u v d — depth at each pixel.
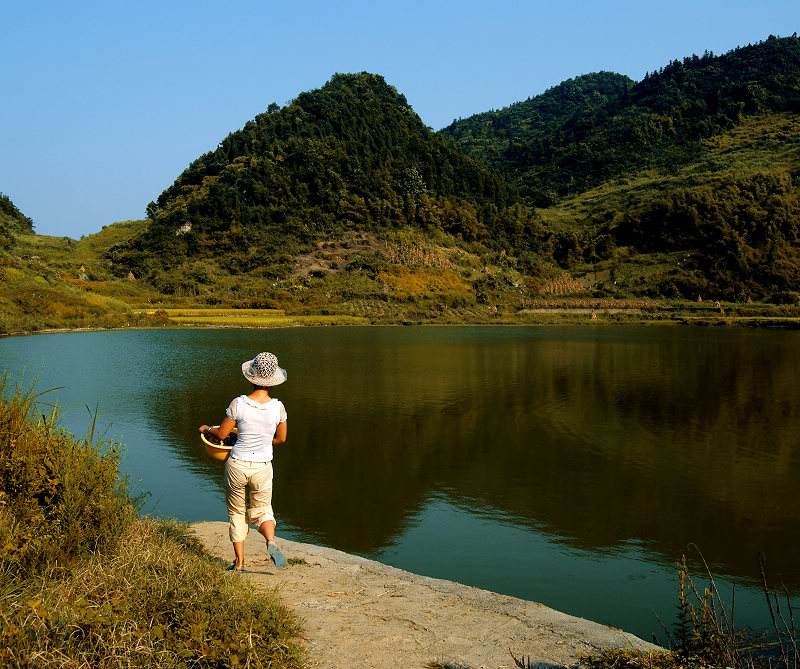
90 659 3.89
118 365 42.34
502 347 62.50
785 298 132.00
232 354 51.09
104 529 6.05
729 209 168.38
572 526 13.70
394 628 5.32
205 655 4.11
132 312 89.75
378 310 119.12
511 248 183.75
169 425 23.27
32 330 71.31
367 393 32.00
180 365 42.81
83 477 6.08
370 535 12.92
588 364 47.22
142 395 30.08
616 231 186.75
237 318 99.12
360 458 19.30
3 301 74.12
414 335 80.31
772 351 58.38
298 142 195.38
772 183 182.25
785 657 4.67
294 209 173.12
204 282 137.88
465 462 19.03
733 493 16.25
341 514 14.25
